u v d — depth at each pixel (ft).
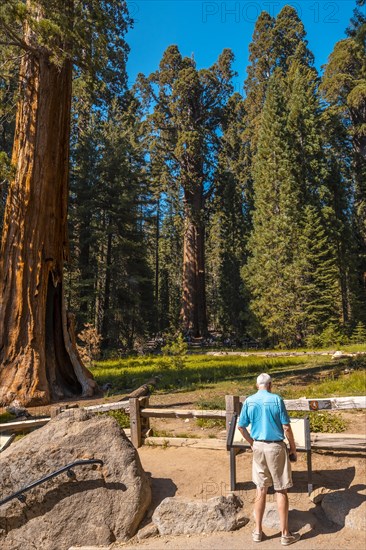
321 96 164.04
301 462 22.57
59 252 48.52
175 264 258.98
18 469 19.56
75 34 43.19
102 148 135.23
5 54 46.42
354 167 171.01
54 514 18.98
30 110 46.85
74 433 20.33
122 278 129.39
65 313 48.16
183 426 30.37
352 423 27.73
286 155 143.33
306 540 16.83
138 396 27.84
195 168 188.75
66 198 49.57
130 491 19.15
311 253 134.62
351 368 53.36
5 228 46.55
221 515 18.26
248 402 17.87
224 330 182.60
